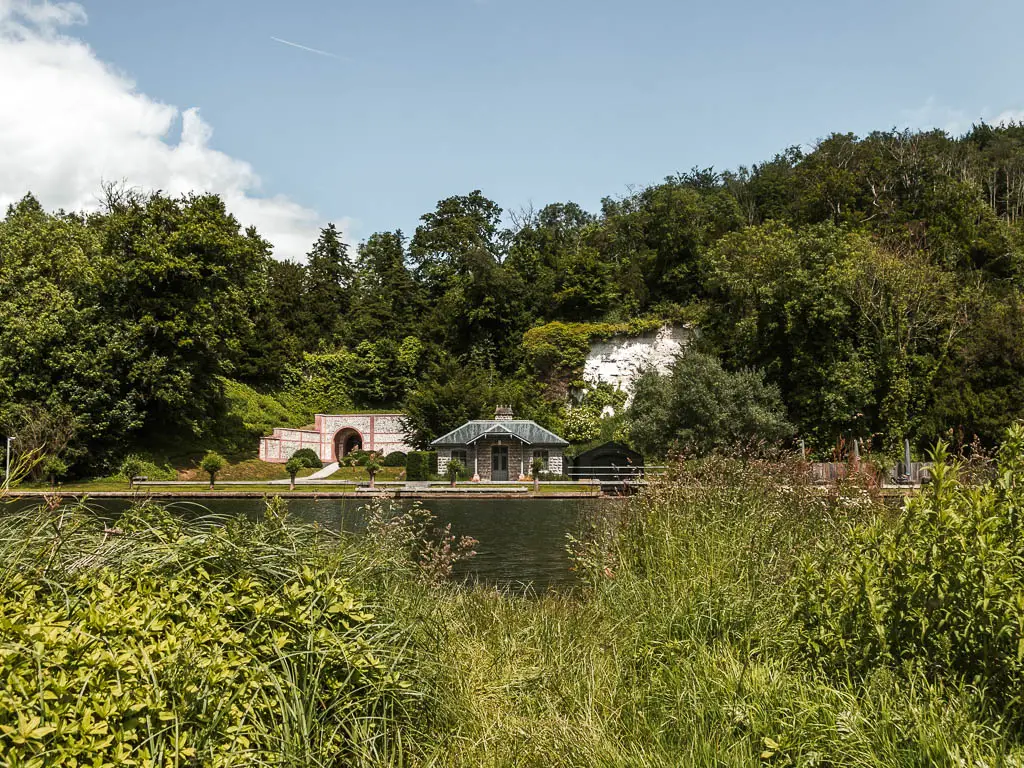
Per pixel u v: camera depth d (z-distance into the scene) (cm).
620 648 551
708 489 753
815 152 6588
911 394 4238
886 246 4812
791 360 4528
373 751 368
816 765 349
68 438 3738
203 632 331
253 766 313
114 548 393
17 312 4028
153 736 274
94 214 4819
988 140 7431
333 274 8338
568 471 4766
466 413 5412
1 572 335
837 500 688
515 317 6850
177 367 4391
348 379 6838
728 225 6669
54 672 273
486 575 1305
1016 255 5044
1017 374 3981
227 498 3325
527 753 404
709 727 408
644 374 4612
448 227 8450
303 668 361
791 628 494
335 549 526
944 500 404
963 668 381
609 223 7550
